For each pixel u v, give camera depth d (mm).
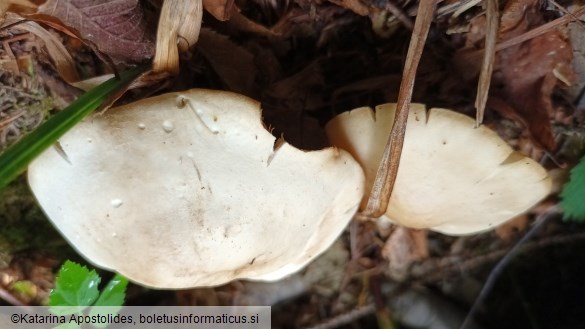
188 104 183
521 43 213
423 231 255
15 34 207
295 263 229
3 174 172
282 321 257
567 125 231
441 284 262
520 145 228
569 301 258
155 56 193
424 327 258
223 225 188
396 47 222
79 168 185
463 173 207
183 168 184
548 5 207
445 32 214
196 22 194
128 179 183
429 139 199
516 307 261
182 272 190
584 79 220
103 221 186
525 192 216
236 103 182
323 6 212
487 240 259
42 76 215
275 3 211
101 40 195
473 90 223
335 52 223
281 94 222
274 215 194
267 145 187
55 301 217
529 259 260
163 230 185
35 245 241
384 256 258
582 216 238
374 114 203
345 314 257
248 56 214
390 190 203
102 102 185
